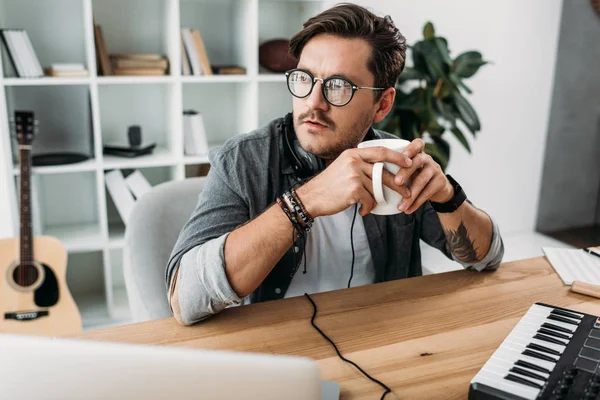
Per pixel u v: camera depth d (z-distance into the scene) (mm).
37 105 2490
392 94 1251
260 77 2684
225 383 522
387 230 1380
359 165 937
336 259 1341
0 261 2252
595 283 1159
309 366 534
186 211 1371
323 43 1112
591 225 4051
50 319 2279
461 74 2852
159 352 517
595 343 849
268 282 1289
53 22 2562
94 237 2611
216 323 989
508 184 3758
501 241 1258
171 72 2582
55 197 2760
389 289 1134
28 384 507
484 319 1010
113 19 2668
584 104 3787
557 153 3807
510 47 3490
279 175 1291
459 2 3279
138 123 2840
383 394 781
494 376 767
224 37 2902
